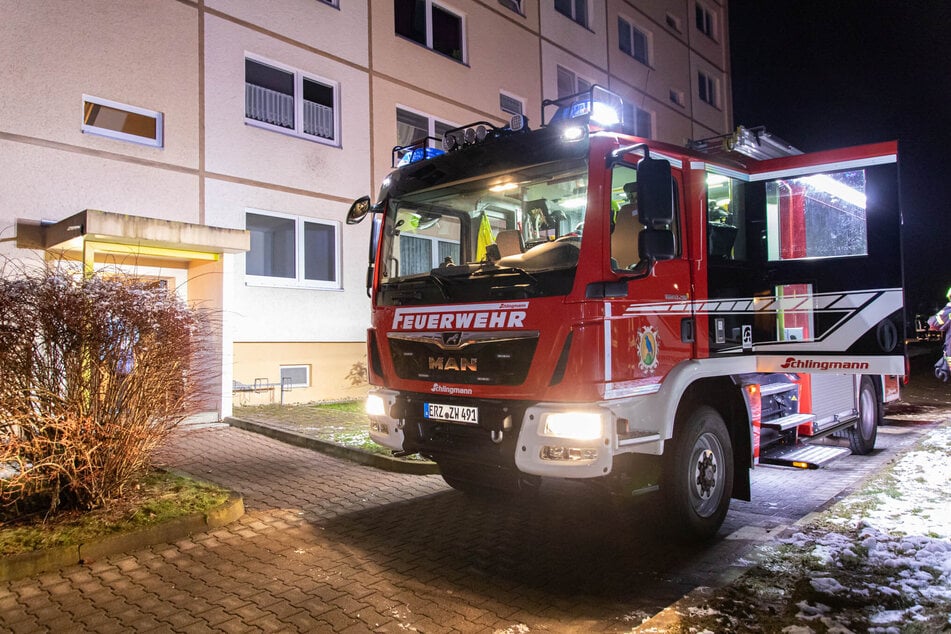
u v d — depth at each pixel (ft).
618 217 15.02
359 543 15.78
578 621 11.73
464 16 49.11
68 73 29.40
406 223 18.45
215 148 34.76
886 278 16.63
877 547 14.39
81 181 29.73
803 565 13.60
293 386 37.88
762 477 22.84
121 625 11.44
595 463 12.98
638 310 14.55
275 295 37.06
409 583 13.41
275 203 37.35
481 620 11.75
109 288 16.31
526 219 16.10
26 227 27.91
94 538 14.62
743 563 14.25
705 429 16.24
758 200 18.58
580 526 17.22
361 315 41.50
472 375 15.05
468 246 17.47
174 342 17.47
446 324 15.71
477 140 17.24
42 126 28.55
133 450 16.88
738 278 17.87
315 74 39.70
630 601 12.57
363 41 42.24
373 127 42.70
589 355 13.39
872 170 17.01
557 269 13.93
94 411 15.94
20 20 27.99
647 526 15.92
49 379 15.34
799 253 18.02
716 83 84.07
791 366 17.92
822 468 24.09
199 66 34.17
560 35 58.13
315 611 12.05
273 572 13.92
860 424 25.73
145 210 31.94
